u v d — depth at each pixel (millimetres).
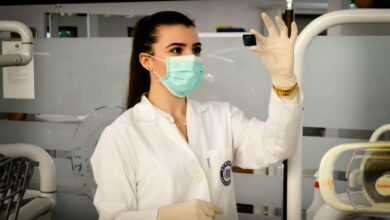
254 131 1141
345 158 1425
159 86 1146
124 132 1075
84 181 1786
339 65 1455
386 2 1517
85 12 1828
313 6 1816
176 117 1173
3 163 1074
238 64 1555
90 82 1746
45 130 1829
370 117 1447
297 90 957
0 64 1309
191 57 1079
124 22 1827
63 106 1793
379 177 883
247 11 1891
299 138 998
